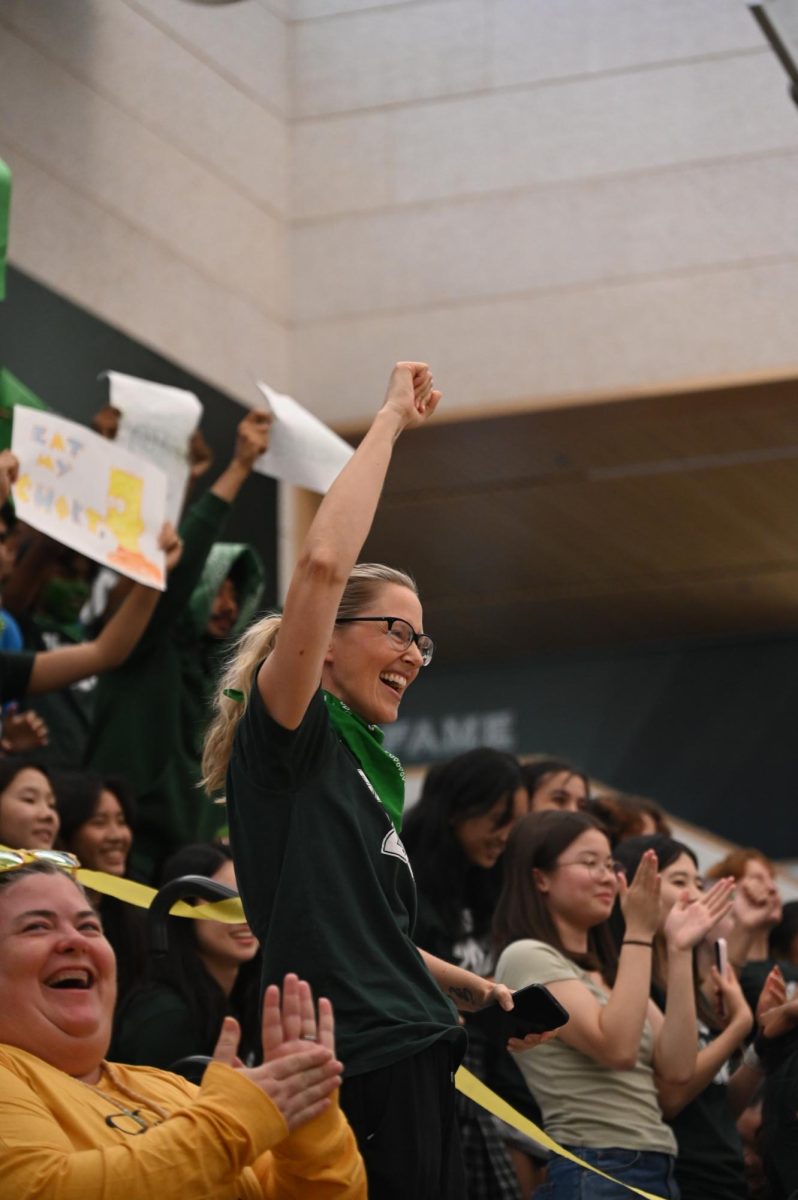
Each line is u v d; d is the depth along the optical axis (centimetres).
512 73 1808
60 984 516
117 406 1053
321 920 490
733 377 1714
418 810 916
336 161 1819
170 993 768
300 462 1081
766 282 1728
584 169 1780
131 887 598
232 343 1694
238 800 505
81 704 1093
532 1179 804
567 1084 745
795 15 1275
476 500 2044
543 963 753
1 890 521
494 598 2391
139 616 965
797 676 2444
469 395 1769
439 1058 498
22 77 1452
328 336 1791
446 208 1797
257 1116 456
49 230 1455
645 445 1867
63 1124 485
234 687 545
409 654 540
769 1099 782
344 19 1838
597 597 2384
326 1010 468
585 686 2514
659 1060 766
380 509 2084
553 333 1762
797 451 1881
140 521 966
